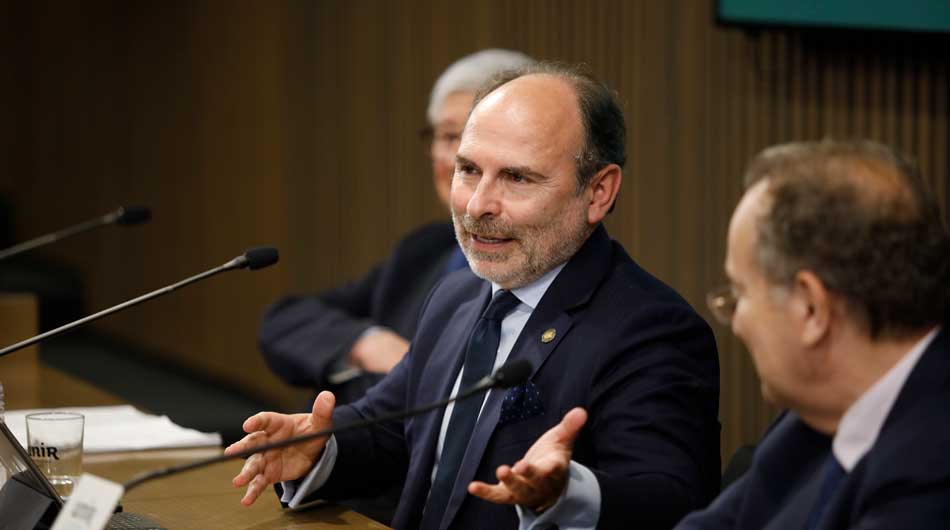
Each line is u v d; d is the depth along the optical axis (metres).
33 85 22.75
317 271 14.41
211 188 16.89
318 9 14.20
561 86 4.84
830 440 3.39
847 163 3.07
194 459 5.80
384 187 13.16
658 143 9.68
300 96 14.59
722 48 9.20
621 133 4.92
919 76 8.38
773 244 3.08
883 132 8.51
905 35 7.99
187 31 17.39
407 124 12.73
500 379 3.77
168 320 18.39
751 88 9.02
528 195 4.74
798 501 3.35
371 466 5.14
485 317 4.95
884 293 3.01
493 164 4.75
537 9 10.88
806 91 8.81
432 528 4.74
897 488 2.95
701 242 9.39
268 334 8.09
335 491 4.97
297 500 4.80
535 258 4.77
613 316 4.68
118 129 19.73
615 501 3.98
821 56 8.71
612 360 4.57
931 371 3.06
